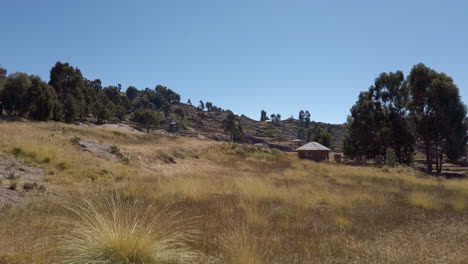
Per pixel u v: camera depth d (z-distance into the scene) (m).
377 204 9.75
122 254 3.69
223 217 7.03
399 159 46.06
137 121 104.69
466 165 53.84
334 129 193.25
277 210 8.26
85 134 25.55
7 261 3.64
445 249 4.84
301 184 14.41
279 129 187.62
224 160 28.66
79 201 7.52
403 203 10.47
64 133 23.19
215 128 159.38
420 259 4.34
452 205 9.86
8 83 56.31
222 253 4.48
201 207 8.20
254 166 26.92
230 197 10.06
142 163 18.92
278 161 33.31
